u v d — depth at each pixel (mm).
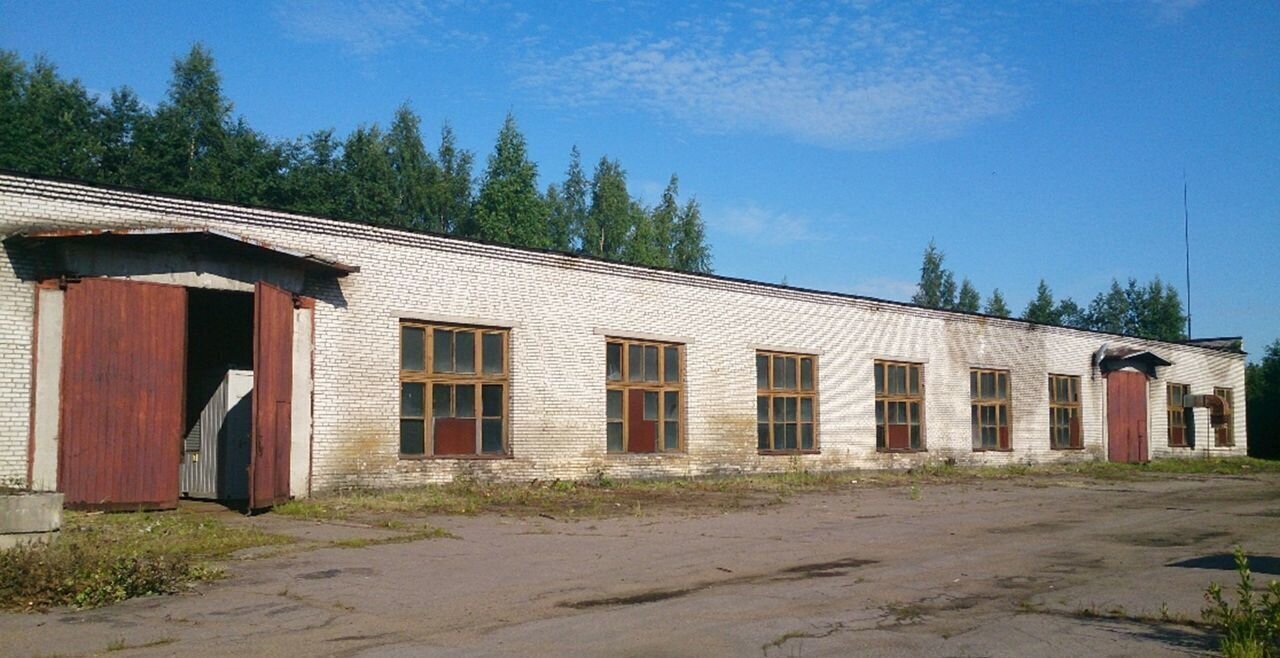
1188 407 43406
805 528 15758
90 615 8938
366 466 19328
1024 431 36094
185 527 14102
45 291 15578
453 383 20922
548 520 16328
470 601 9648
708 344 26125
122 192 16328
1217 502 22250
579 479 22891
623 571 11422
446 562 11891
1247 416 51312
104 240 15984
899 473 30031
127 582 9703
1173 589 10688
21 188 15430
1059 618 9125
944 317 33469
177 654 7645
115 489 15961
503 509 17828
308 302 18609
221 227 17422
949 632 8500
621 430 24078
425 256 20484
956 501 21312
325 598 9719
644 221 60438
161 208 16750
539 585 10500
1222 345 48250
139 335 16344
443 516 16500
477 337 21406
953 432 33375
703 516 17344
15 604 9219
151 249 16547
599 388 23500
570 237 60344
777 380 28000
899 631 8516
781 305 28156
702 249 64438
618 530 15141
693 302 25875
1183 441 43562
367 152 51188
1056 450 37406
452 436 20859
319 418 18688
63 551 10234
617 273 24125
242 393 18938
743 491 22703
